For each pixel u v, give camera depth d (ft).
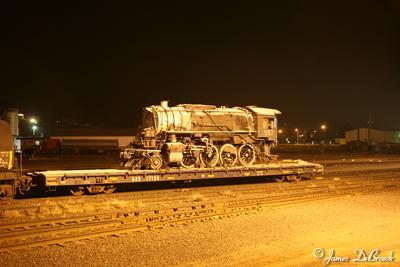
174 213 45.80
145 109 72.33
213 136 73.15
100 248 33.50
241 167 68.69
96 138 238.48
